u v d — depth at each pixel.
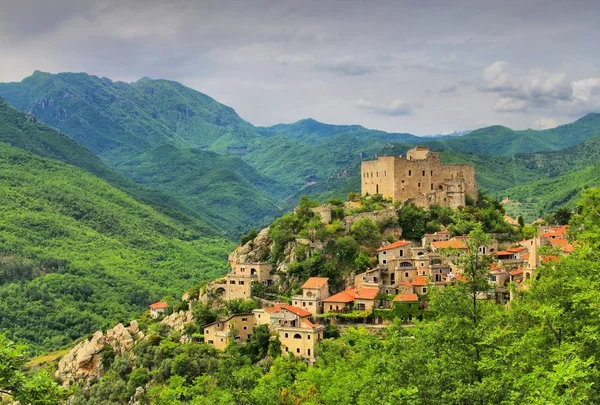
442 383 86.69
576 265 105.69
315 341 191.62
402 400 82.25
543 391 68.12
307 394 141.62
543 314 88.81
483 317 97.94
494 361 83.12
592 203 131.25
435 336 96.19
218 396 132.00
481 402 80.56
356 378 124.62
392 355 107.38
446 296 98.88
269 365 191.88
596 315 87.81
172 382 156.62
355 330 192.38
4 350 57.19
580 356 80.88
